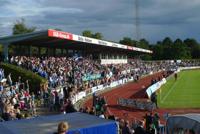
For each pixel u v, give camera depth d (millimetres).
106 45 65250
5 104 22953
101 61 79938
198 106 37781
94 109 26703
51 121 14016
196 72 106438
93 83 50281
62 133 8891
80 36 49562
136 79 70188
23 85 33594
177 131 15586
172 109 36000
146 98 44469
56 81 38844
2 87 29891
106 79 56969
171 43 199000
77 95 39406
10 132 12414
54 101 29828
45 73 38938
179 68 118938
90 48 73938
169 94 49281
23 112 26766
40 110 29875
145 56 164500
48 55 61531
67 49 70188
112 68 70750
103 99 28516
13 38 40812
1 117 21328
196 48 195250
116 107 37500
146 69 97438
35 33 39719
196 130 14656
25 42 48031
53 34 39906
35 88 36156
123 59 103312
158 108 36594
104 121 14047
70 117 14812
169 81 72250
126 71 76875
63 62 52375
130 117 31562
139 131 16766
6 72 37656
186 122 15133
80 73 49594
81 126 13242
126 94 49312
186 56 178625
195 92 51156
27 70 38031
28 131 12492
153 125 19609
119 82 64438
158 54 174500
